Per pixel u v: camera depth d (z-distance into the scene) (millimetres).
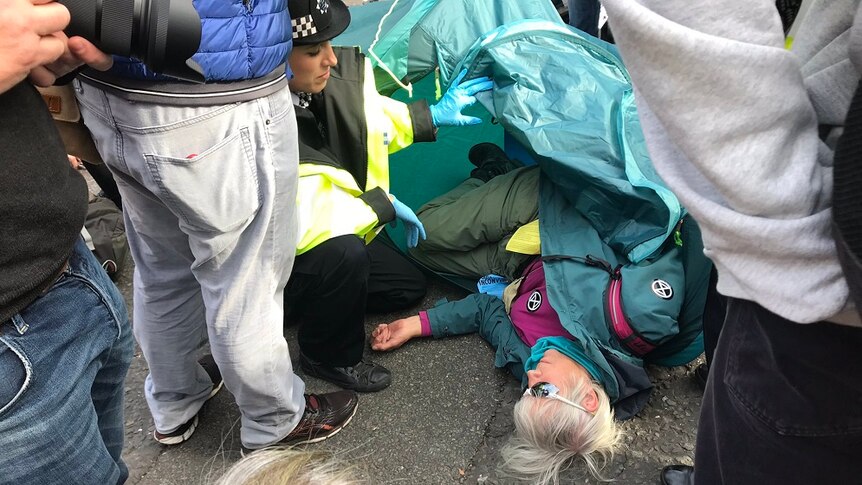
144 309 1366
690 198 666
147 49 759
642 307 1544
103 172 1833
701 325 1643
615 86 1813
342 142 1626
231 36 928
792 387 682
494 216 1952
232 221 1051
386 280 1931
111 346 890
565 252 1724
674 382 1696
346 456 1545
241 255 1137
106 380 974
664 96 608
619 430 1556
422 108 1698
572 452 1445
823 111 639
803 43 694
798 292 604
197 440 1600
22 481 787
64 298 790
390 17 2098
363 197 1562
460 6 1908
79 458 842
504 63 1807
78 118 1022
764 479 771
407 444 1573
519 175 2051
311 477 691
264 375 1292
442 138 2295
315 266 1463
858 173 521
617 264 1692
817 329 638
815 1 686
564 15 2902
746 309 738
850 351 623
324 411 1573
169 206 1021
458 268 2037
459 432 1596
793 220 594
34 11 630
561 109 1768
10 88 649
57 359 780
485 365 1784
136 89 917
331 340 1628
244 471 696
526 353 1685
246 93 993
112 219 2160
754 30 597
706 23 605
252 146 1036
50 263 737
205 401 1629
